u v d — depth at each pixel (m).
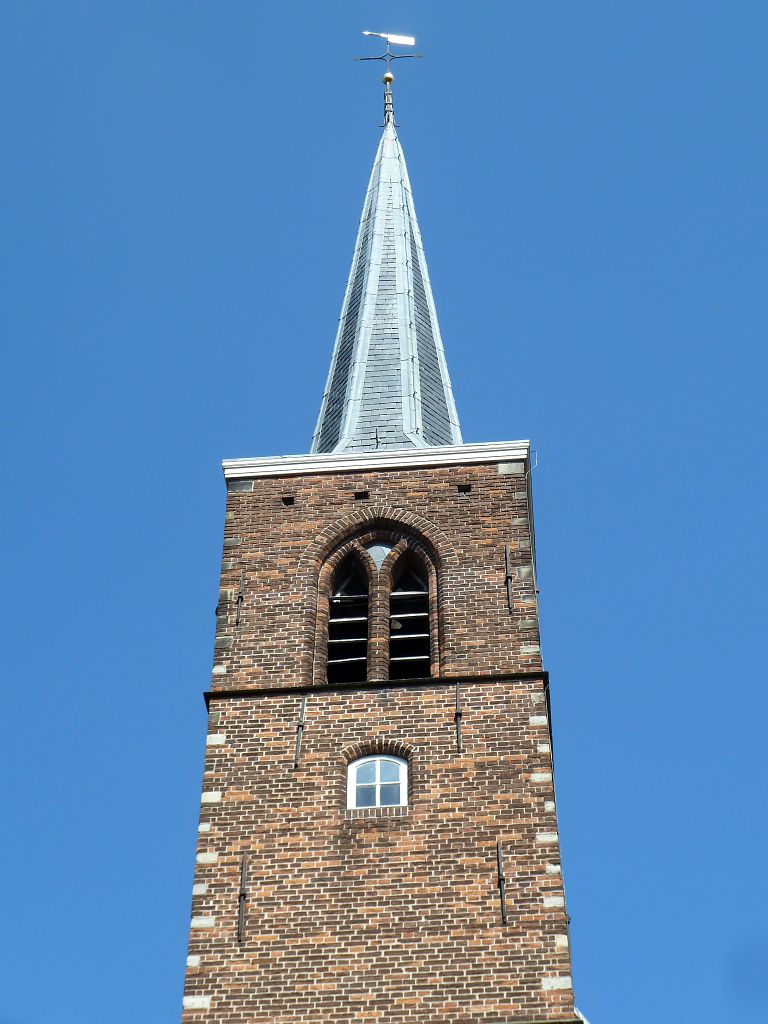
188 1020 43.97
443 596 53.41
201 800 48.47
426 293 68.12
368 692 50.72
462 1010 43.62
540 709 49.91
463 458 57.00
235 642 52.62
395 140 74.81
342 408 62.44
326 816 47.84
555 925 45.03
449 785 48.19
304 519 56.06
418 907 45.66
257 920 45.75
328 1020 43.72
